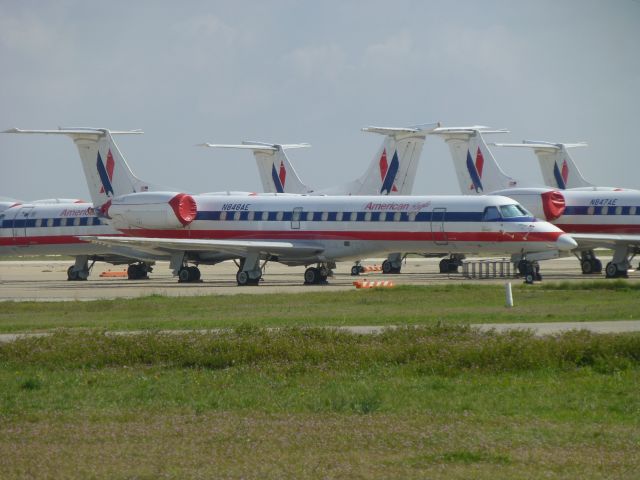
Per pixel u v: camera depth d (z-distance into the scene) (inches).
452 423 2544.3
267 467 2124.8
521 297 6200.8
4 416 2714.1
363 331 4416.8
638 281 7844.5
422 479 2016.5
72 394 3048.7
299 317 5157.5
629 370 3272.6
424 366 3361.2
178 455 2240.4
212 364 3560.5
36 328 4906.5
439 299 6161.4
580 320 4722.0
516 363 3373.5
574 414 2652.6
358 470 2091.5
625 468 2092.8
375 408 2741.1
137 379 3307.1
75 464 2165.4
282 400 2901.1
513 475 2039.9
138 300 6481.3
